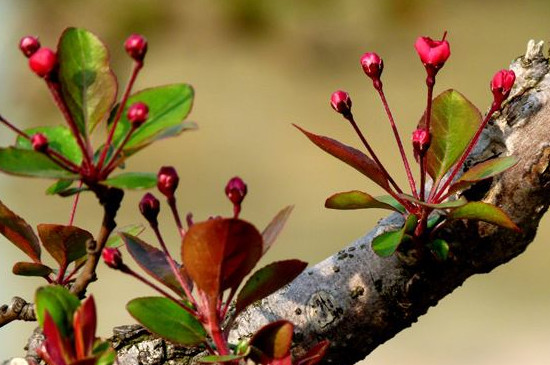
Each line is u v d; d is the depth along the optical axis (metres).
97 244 0.78
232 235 0.76
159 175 0.77
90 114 0.77
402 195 0.80
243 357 0.77
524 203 0.84
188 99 0.77
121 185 0.76
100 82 0.77
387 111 0.82
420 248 0.83
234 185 0.77
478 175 0.81
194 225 0.75
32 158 0.76
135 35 0.76
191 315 0.78
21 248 0.82
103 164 0.77
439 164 0.83
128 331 0.84
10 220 0.81
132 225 0.83
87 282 0.79
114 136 0.77
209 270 0.76
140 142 0.76
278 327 0.77
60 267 0.82
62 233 0.81
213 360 0.76
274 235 0.77
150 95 0.77
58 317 0.76
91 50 0.77
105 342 0.76
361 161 0.81
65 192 0.77
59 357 0.76
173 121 0.77
